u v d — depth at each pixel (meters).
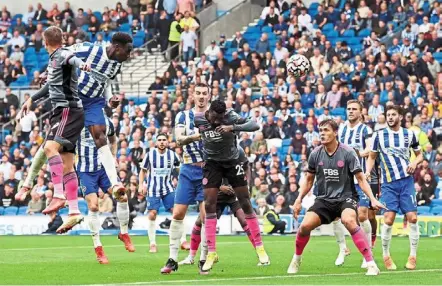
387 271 21.44
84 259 25.61
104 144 22.33
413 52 47.34
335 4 55.69
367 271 20.48
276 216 40.44
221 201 23.88
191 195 22.36
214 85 48.44
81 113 19.84
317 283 17.94
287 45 51.75
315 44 50.84
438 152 41.75
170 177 30.95
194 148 22.44
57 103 19.61
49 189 43.59
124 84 54.38
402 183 22.70
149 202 30.33
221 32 58.25
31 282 18.92
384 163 22.95
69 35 58.25
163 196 30.58
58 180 19.30
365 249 20.11
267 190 41.44
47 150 19.41
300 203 20.86
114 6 63.38
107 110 49.16
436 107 44.19
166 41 57.47
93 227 24.19
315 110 47.03
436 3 51.97
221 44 55.34
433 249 29.36
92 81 21.98
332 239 35.75
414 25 50.38
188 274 20.75
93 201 24.42
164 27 57.41
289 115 45.91
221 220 40.78
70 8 61.22
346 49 50.38
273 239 35.91
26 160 46.28
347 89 47.06
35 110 52.66
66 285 18.14
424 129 43.22
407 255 26.64
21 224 42.59
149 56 57.41
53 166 19.31
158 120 48.31
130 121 48.75
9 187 45.34
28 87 54.84
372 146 23.25
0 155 48.47
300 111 46.19
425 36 49.72
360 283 17.89
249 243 33.28
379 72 46.84
